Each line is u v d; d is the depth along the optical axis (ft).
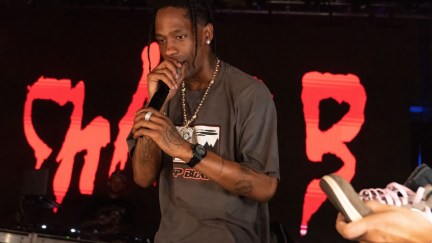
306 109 22.03
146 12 23.30
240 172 6.40
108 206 21.01
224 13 22.82
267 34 22.62
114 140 22.86
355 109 21.88
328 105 21.99
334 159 21.71
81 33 23.48
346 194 4.09
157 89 6.60
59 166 22.95
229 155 6.81
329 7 22.35
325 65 22.29
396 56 22.13
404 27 22.18
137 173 7.23
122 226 20.26
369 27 22.30
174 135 6.26
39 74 23.50
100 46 23.34
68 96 23.27
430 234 4.03
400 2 21.89
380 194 4.50
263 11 22.50
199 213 6.70
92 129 22.99
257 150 6.72
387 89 21.99
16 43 23.70
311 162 21.81
